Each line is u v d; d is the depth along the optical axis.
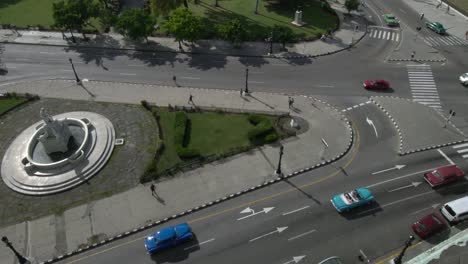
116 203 46.38
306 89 66.38
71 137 55.25
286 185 48.66
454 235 42.44
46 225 44.03
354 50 77.69
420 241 42.25
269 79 68.69
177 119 57.69
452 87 67.44
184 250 41.47
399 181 49.31
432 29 86.06
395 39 82.19
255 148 53.78
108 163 51.75
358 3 88.12
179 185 48.53
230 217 44.78
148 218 44.53
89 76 69.69
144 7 91.06
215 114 60.25
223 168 50.75
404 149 54.22
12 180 49.28
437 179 47.88
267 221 44.28
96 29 83.19
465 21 90.25
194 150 52.25
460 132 57.47
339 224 43.97
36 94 65.06
